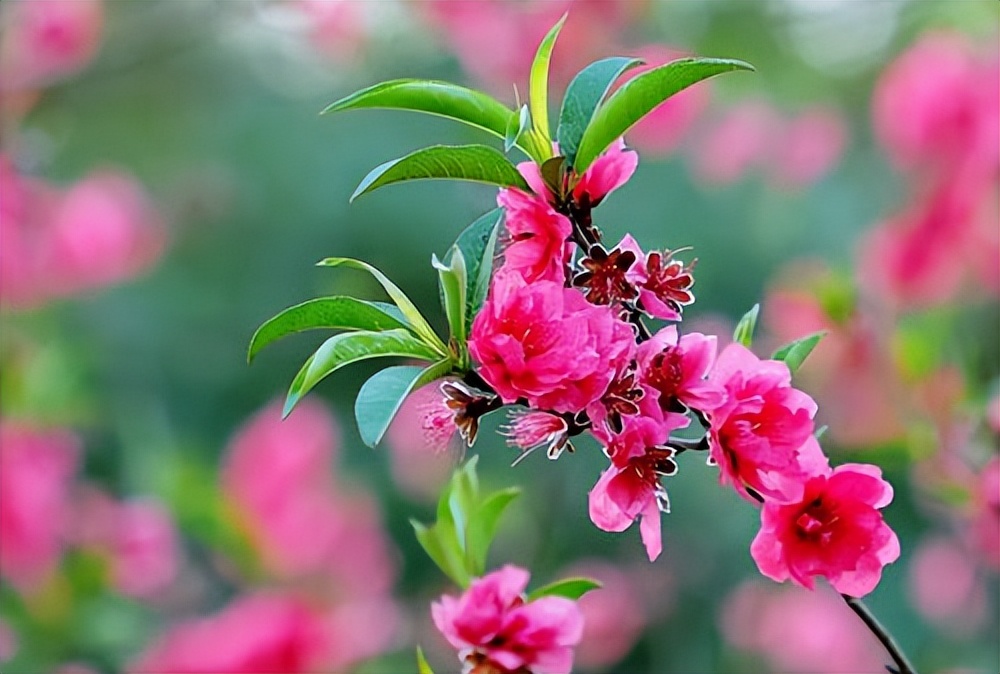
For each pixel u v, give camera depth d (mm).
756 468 1206
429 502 2641
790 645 2473
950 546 2443
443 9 2557
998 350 2342
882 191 2818
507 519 2529
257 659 1623
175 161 3055
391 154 3055
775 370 1215
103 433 2518
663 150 2658
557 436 1220
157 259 2713
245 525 1779
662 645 2613
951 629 2473
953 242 2160
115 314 2783
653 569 2623
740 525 2646
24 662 1830
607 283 1214
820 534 1223
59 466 1913
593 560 2602
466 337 1222
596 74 1234
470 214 2902
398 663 2275
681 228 2801
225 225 3000
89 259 2373
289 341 2922
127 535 1883
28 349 2176
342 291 2271
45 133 2576
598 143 1227
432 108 1235
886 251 2180
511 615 1240
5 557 1826
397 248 2928
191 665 1615
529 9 2545
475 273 1226
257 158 3084
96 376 2588
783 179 2785
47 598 1841
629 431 1202
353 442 2768
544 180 1226
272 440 1822
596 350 1198
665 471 1212
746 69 1219
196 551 2090
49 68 2367
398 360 2791
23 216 2311
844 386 1764
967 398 1652
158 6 2791
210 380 2879
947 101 2150
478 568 1296
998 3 2312
